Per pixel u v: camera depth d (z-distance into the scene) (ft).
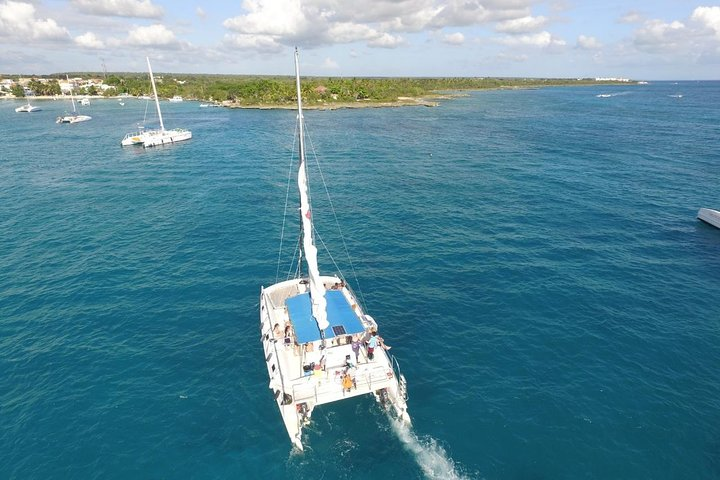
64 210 186.29
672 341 97.35
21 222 172.04
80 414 78.43
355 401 79.20
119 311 110.42
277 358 78.23
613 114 554.87
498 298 114.83
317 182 229.45
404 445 71.26
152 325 104.73
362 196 204.03
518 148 319.88
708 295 116.37
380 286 121.90
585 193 204.23
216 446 72.13
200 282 124.88
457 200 195.83
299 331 78.64
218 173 251.39
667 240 151.33
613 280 123.75
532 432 74.13
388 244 149.79
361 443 71.41
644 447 71.15
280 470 67.46
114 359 92.89
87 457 70.13
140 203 195.31
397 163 274.77
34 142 359.66
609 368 88.99
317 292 76.48
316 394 70.59
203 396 82.74
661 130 404.98
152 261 138.00
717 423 75.66
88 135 399.24
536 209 182.50
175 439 73.41
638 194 202.39
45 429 75.25
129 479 66.49
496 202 192.54
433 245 148.15
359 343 79.10
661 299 114.21
